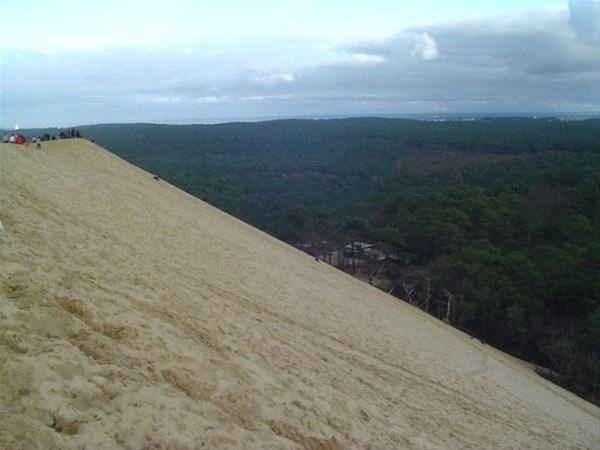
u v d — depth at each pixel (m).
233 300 11.80
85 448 3.80
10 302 5.50
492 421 11.62
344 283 26.62
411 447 7.42
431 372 13.91
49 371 4.52
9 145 18.08
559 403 19.47
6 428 3.61
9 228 8.19
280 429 5.88
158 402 4.93
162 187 29.95
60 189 14.54
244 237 25.77
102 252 9.62
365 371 11.05
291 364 8.75
